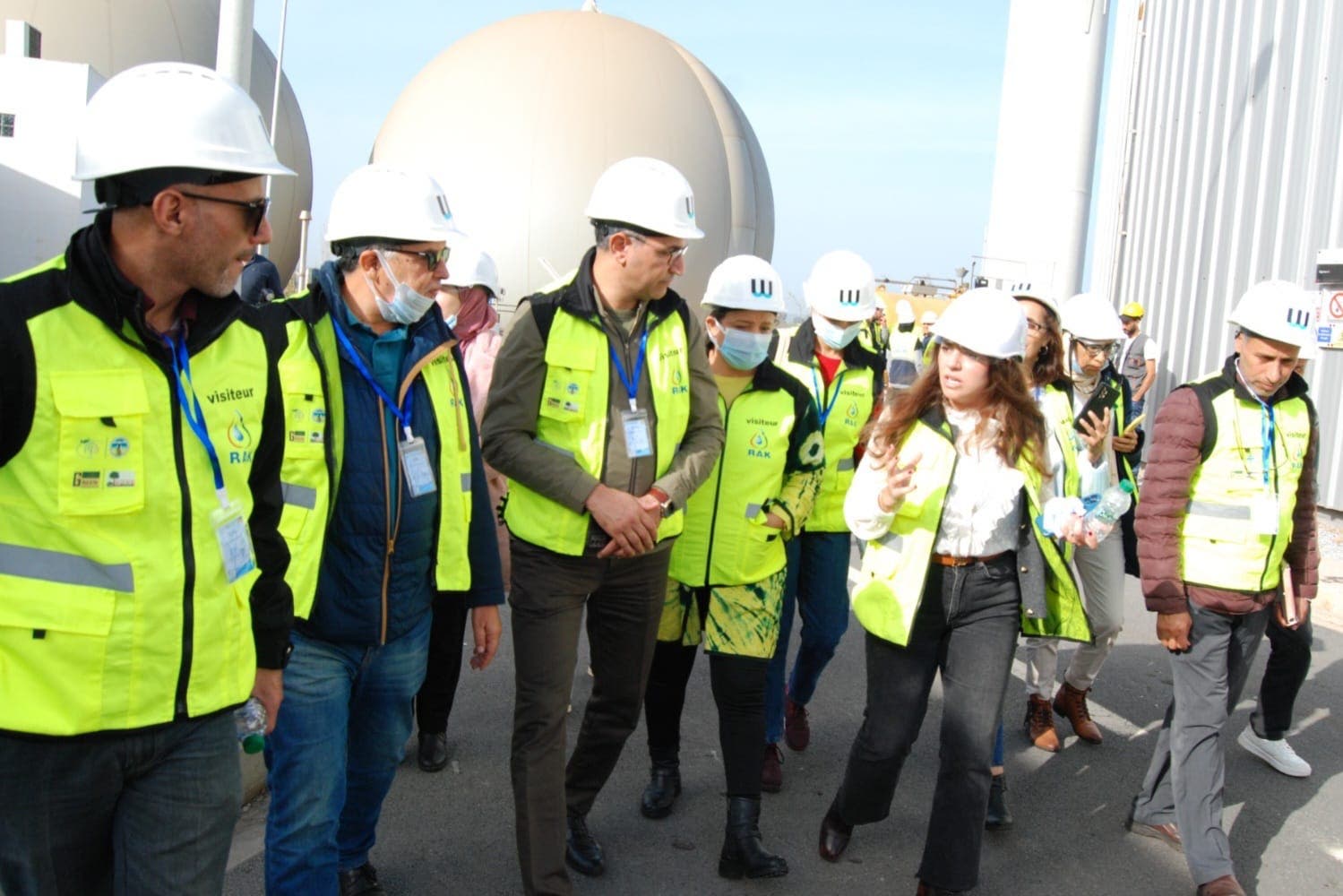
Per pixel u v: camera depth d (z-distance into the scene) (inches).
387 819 152.0
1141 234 553.0
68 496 68.9
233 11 212.2
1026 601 126.3
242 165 71.5
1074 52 473.1
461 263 193.6
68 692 70.1
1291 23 393.1
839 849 145.5
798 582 176.1
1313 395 371.9
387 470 109.0
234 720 81.2
